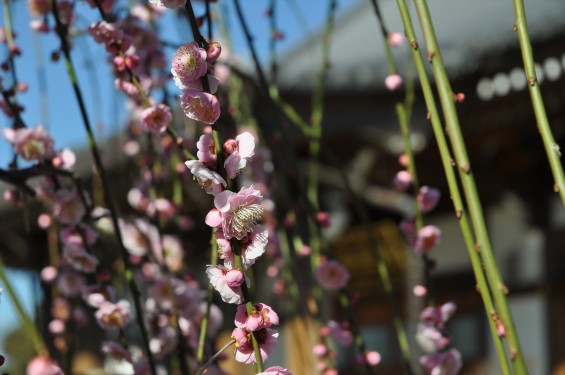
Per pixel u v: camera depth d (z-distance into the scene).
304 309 1.13
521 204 2.67
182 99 0.60
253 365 0.62
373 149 2.06
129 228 1.04
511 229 2.81
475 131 2.04
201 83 0.62
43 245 2.46
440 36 1.87
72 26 1.00
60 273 1.08
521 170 2.50
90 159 2.03
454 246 2.98
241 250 0.60
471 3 1.99
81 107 0.85
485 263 0.64
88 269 0.89
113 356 0.88
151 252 1.03
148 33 0.92
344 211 2.37
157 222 0.98
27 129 0.85
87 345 2.73
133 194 1.08
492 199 2.82
